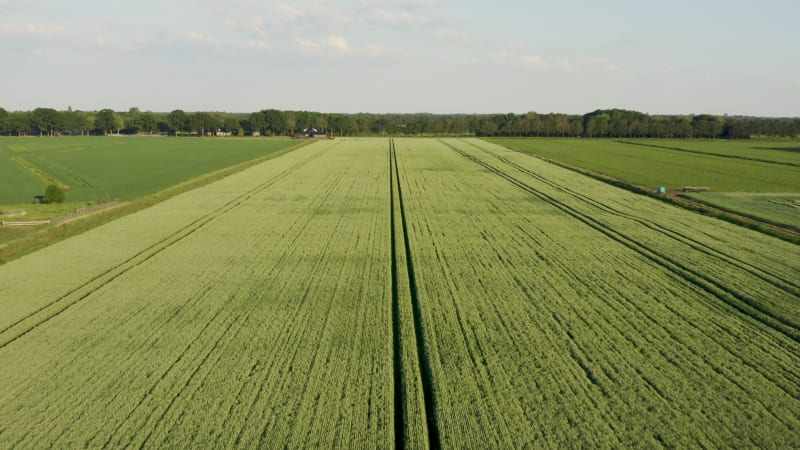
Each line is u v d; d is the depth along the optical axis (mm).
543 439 14625
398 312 23203
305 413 15656
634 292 25812
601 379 17672
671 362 18922
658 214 44344
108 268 29484
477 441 14539
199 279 27594
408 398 16594
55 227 38344
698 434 14883
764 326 22047
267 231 38031
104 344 20109
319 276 28016
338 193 54281
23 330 21406
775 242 35281
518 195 53375
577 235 37000
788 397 16750
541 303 24281
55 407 15961
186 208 46500
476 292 25656
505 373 18016
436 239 35656
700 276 28172
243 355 19156
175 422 15180
